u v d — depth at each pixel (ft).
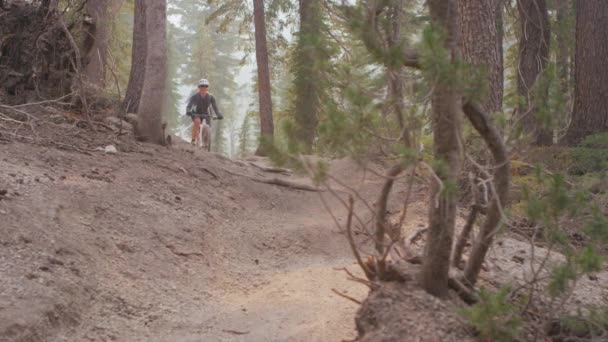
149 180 24.64
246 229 24.67
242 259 21.63
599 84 35.70
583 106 36.29
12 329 11.48
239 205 27.71
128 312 14.66
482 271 15.48
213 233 22.63
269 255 23.00
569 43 52.21
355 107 10.28
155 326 14.29
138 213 20.67
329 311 15.25
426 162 10.79
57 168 21.74
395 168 12.90
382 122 10.90
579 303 13.96
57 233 16.31
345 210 29.68
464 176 21.44
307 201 31.83
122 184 22.65
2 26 28.96
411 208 26.99
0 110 26.73
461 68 10.41
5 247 14.43
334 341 12.86
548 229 12.71
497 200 11.27
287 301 16.78
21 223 15.76
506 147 12.25
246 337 13.80
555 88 11.89
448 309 11.47
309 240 25.17
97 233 17.80
